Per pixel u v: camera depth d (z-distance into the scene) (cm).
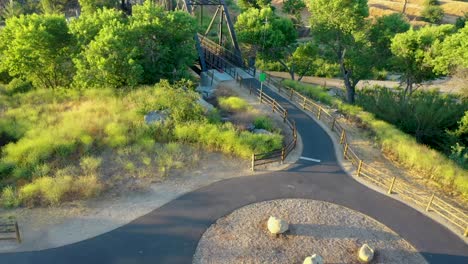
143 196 2044
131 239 1741
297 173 2330
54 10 6888
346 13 4156
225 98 3500
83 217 1859
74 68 3669
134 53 3303
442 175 2378
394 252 1752
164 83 3155
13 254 1619
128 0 6631
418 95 3950
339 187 2211
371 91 4975
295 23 8025
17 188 2081
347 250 1742
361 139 2891
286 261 1659
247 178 2252
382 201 2108
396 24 4472
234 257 1667
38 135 2578
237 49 4684
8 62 3491
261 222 1892
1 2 7375
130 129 2741
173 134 2652
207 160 2425
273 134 2702
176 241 1745
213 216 1922
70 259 1612
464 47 3102
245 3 7888
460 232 1905
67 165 2302
